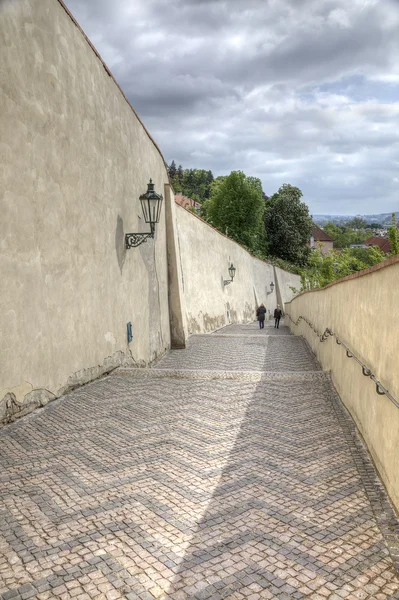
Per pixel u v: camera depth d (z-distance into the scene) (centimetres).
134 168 1183
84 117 830
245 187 5519
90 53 861
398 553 331
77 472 461
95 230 888
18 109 605
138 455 506
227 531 358
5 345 586
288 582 300
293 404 726
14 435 560
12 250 597
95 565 314
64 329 750
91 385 835
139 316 1202
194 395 772
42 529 358
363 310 589
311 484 441
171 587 294
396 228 1130
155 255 1434
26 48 624
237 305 3431
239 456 508
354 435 581
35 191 654
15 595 285
